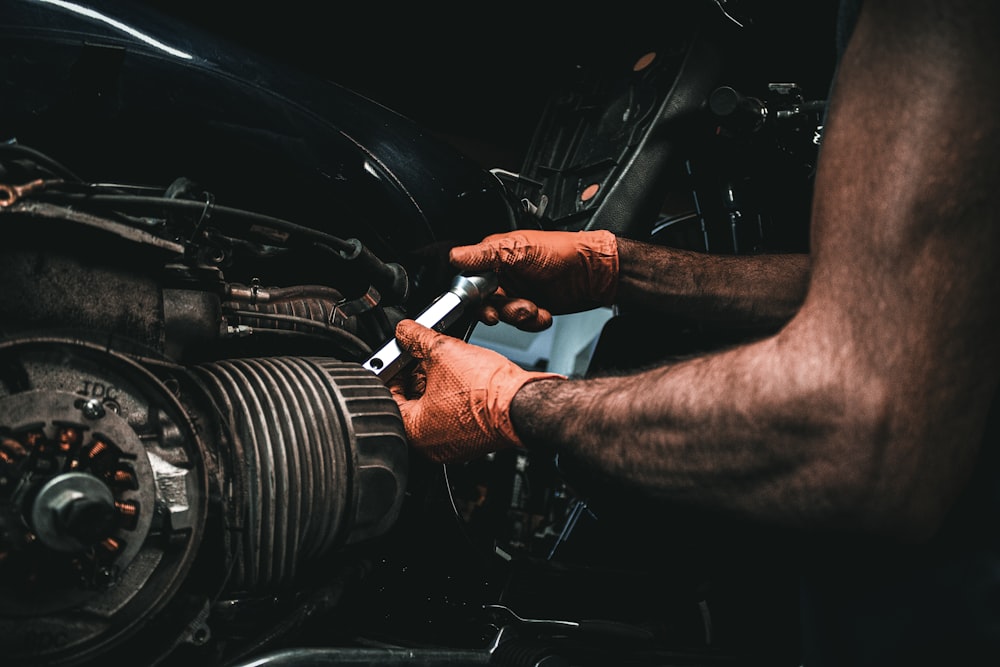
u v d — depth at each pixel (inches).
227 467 30.7
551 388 34.2
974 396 23.2
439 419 37.1
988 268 22.3
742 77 64.3
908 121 22.6
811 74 72.9
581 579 52.9
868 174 23.1
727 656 49.4
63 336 26.6
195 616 28.9
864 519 23.1
